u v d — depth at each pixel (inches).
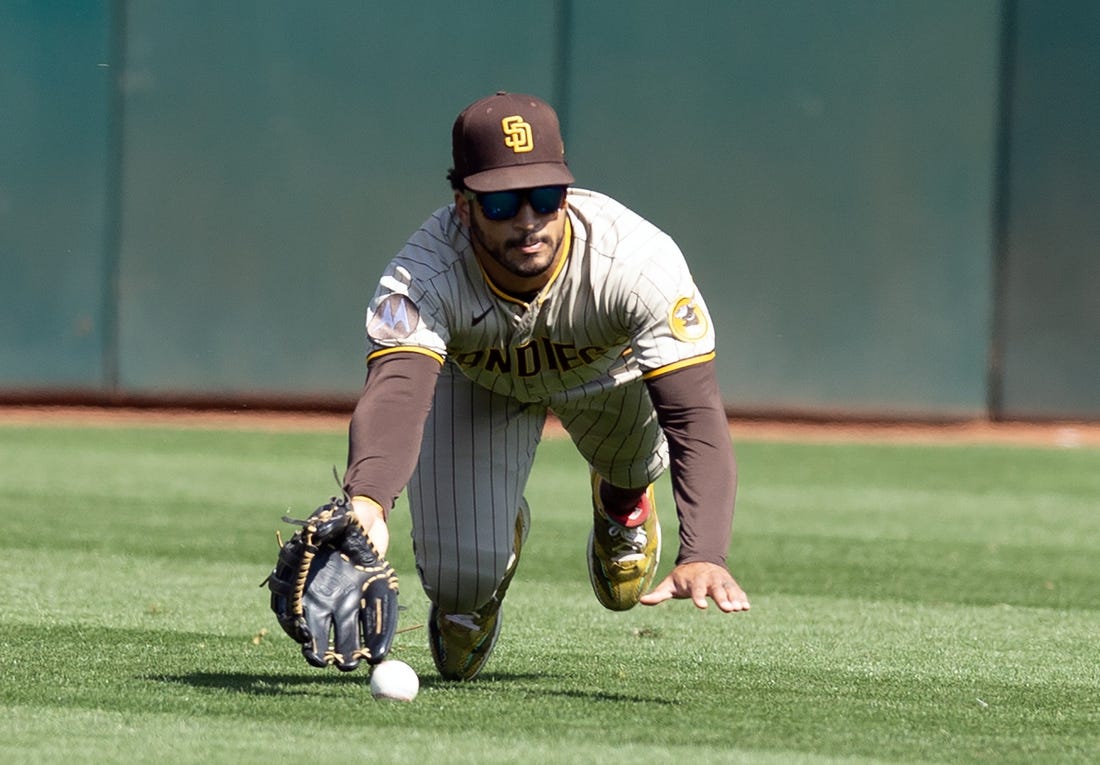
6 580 786.8
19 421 1752.0
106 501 1136.8
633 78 1828.2
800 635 685.9
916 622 729.6
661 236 501.4
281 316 1867.6
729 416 1859.0
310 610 450.0
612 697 518.9
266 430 1722.4
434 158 1840.6
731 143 1831.9
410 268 490.6
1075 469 1509.6
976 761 430.0
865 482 1381.6
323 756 408.5
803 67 1822.1
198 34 1840.6
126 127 1847.9
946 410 1854.1
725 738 449.1
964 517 1161.4
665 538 1053.8
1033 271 1845.5
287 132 1846.7
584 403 562.3
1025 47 1824.6
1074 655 644.7
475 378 543.8
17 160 1850.4
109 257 1860.2
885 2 1814.7
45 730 439.5
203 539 962.1
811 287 1843.0
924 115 1827.0
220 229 1857.8
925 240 1839.3
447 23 1831.9
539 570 876.6
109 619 676.1
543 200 465.7
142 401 1873.8
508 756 413.4
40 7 1834.4
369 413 472.4
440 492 552.1
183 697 493.0
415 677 498.6
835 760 423.2
